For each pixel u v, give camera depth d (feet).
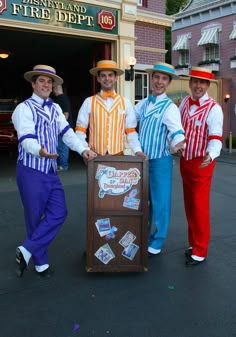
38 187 10.58
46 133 10.50
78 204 19.01
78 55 40.91
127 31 29.37
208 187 12.05
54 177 10.94
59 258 12.69
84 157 10.96
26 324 8.87
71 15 26.76
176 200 20.18
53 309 9.53
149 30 32.65
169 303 9.82
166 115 11.60
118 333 8.54
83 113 11.89
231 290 10.51
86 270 11.34
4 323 8.91
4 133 36.06
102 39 28.86
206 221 12.02
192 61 62.54
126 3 28.78
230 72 55.47
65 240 14.34
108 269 11.19
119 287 10.68
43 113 10.44
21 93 56.49
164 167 12.09
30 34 31.04
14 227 15.71
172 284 10.85
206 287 10.66
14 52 39.37
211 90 51.83
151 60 33.14
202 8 58.49
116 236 11.16
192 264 12.09
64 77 46.65
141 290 10.50
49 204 11.04
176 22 64.28
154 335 8.45
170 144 11.70
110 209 11.07
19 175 10.73
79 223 16.24
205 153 11.84
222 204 19.49
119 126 11.73
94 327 8.76
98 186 10.98
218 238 14.57
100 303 9.82
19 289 10.55
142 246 11.23
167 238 14.58
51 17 25.98
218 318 9.12
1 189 22.06
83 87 40.65
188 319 9.08
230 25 55.21
